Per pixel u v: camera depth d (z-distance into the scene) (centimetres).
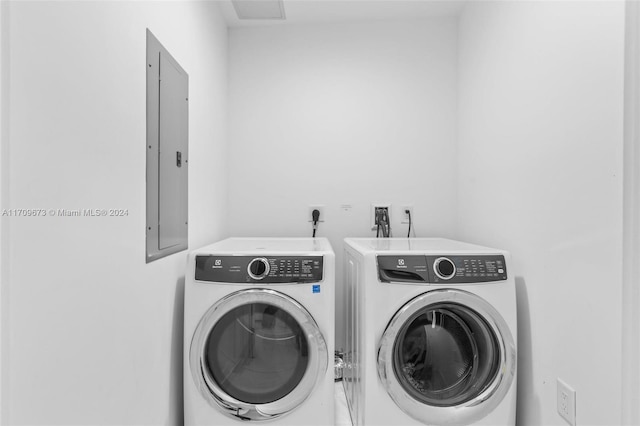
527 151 134
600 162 96
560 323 113
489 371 129
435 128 213
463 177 202
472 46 189
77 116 74
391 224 213
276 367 131
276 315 130
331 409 126
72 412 72
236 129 214
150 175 108
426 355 133
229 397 127
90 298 78
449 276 125
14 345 59
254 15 204
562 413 111
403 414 124
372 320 124
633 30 85
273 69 215
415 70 213
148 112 107
